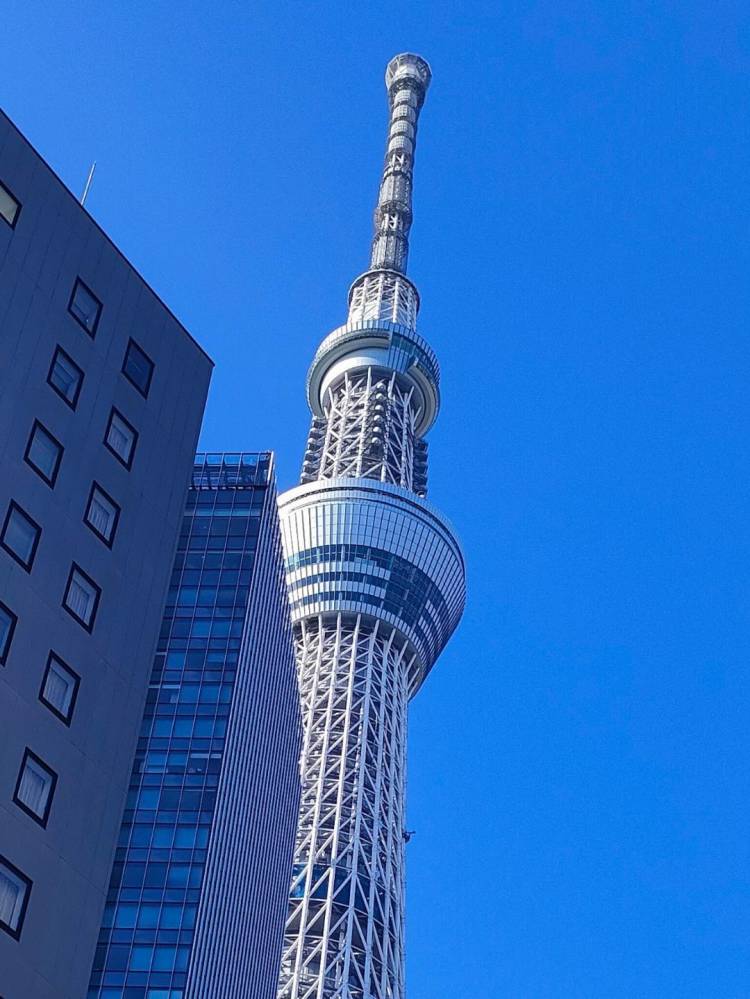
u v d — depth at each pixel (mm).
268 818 158000
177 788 131875
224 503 155125
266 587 156750
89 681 50375
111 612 52438
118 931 123188
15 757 46125
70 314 54969
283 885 169250
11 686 46781
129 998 119062
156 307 60312
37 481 50500
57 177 56344
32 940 44656
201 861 127062
